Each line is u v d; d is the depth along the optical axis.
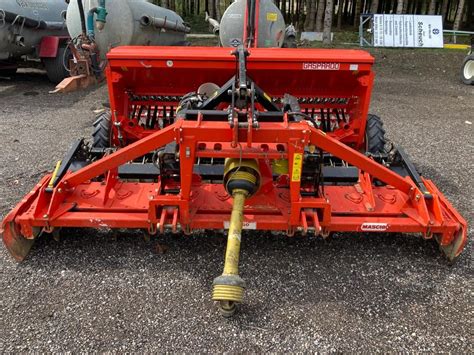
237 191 2.78
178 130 2.71
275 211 3.14
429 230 3.03
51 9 9.66
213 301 2.76
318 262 3.17
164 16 10.02
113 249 3.28
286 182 3.35
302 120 2.91
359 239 3.45
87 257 3.18
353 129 4.16
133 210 3.15
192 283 2.93
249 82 3.08
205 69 3.81
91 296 2.79
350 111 4.35
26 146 5.62
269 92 4.21
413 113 7.83
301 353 2.39
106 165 3.09
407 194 3.22
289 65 3.72
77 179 3.16
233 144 2.70
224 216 3.11
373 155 3.71
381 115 7.61
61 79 9.79
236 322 2.60
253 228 3.08
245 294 2.83
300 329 2.55
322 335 2.52
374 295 2.85
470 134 6.54
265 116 2.93
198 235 3.46
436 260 3.22
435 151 5.68
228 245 2.49
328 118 4.46
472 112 8.02
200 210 3.16
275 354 2.38
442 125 7.04
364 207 3.27
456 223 3.02
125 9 8.34
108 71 3.79
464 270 3.12
